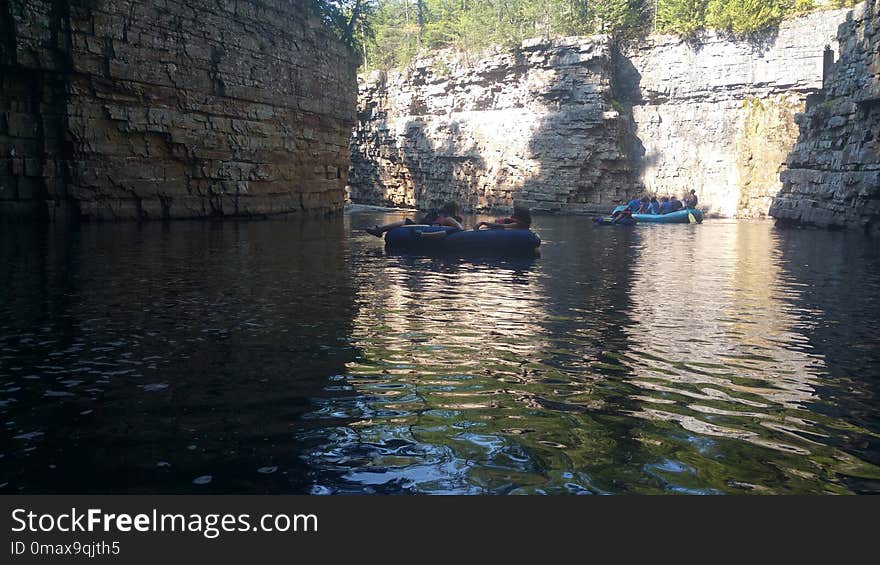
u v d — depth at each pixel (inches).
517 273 354.6
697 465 103.4
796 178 903.7
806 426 121.3
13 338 181.0
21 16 613.0
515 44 1489.9
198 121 806.5
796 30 1219.2
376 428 117.3
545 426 119.7
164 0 738.8
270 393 136.3
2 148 630.5
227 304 240.4
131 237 531.5
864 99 682.2
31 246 438.0
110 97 697.6
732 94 1321.4
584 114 1396.4
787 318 228.7
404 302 254.1
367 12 1248.2
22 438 109.3
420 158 1731.1
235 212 873.5
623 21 1445.6
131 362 158.1
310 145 1027.9
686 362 167.2
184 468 99.3
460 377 151.2
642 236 696.4
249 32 867.4
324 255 427.5
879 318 228.7
